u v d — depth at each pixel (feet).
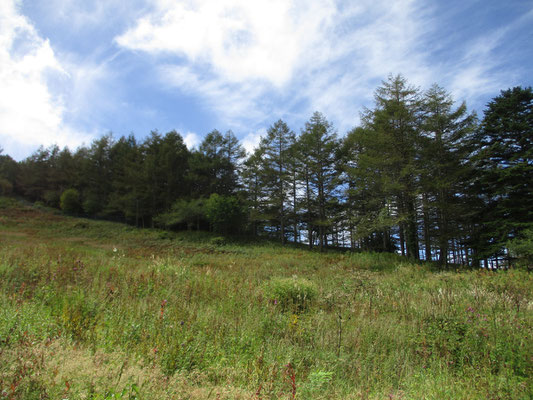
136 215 125.29
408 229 65.10
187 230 119.24
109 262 33.71
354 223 80.84
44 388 6.56
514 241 50.37
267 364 11.12
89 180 148.15
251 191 115.65
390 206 64.28
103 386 7.36
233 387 8.73
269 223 120.98
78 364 8.15
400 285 31.99
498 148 62.49
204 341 12.87
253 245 96.48
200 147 128.16
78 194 147.33
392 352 13.52
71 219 126.21
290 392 9.05
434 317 16.37
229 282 27.89
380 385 10.65
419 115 63.52
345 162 92.17
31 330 10.77
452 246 76.59
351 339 14.71
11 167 183.11
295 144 101.65
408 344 14.61
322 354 12.75
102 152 147.95
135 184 124.67
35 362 7.42
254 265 51.70
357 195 81.87
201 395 7.91
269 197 106.42
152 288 23.08
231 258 62.49
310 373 10.55
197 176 122.62
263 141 108.47
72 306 14.40
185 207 111.45
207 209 108.27
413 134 60.08
